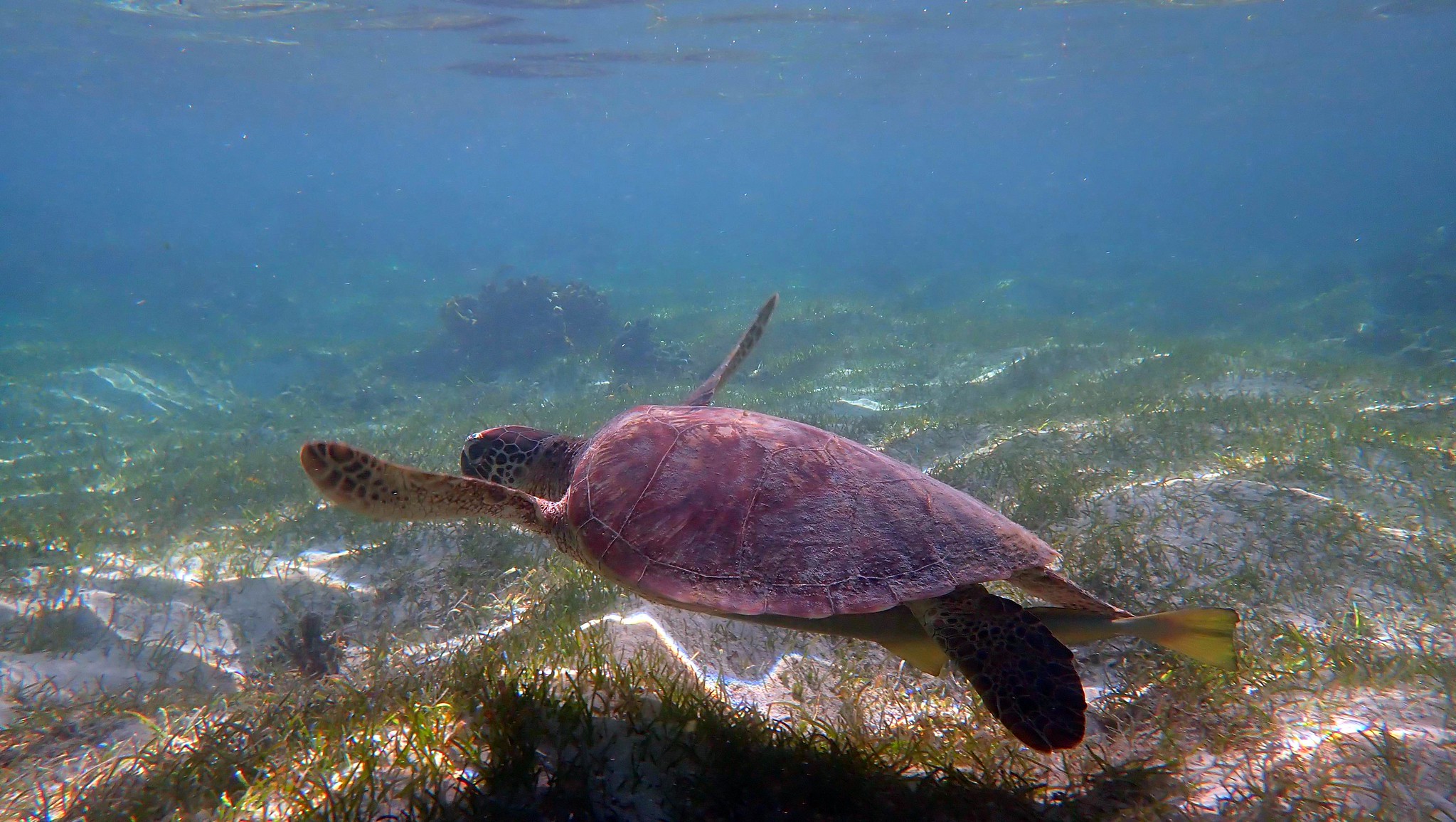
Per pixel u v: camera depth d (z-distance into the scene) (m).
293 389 6.31
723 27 9.63
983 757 1.19
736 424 1.31
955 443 3.29
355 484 1.18
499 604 1.98
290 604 2.05
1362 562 1.78
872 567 1.09
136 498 3.12
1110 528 2.00
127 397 6.05
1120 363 5.10
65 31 10.14
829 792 1.04
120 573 2.17
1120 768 1.13
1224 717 1.25
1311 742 1.12
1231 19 10.43
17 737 1.39
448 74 12.95
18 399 5.69
